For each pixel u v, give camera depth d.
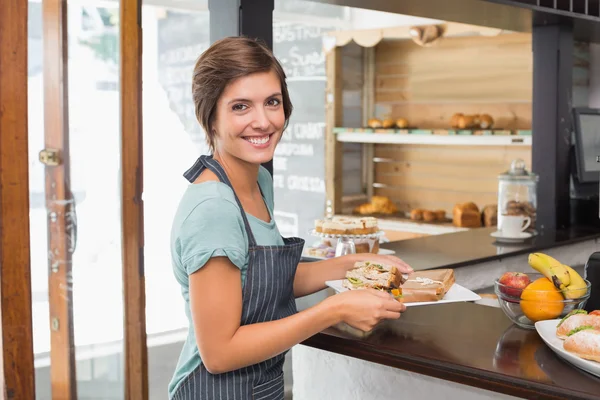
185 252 1.56
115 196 1.73
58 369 1.68
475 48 5.29
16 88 1.56
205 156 1.73
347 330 1.91
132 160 1.73
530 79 5.02
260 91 1.62
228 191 1.62
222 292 1.55
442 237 3.63
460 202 5.45
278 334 1.58
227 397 1.67
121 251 1.74
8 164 1.56
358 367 2.07
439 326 1.94
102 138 1.70
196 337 1.58
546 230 3.81
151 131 5.81
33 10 1.59
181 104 5.86
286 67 5.87
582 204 3.98
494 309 2.13
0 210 1.56
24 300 1.60
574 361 1.58
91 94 1.68
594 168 3.88
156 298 4.90
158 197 5.69
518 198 3.47
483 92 5.27
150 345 4.11
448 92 5.47
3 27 1.54
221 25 2.35
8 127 1.56
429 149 5.60
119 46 1.70
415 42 5.31
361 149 5.93
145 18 5.98
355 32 5.25
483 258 3.02
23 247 1.59
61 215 1.66
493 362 1.64
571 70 3.81
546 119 3.79
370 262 2.03
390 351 1.74
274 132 1.68
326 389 2.16
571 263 3.60
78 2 1.65
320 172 5.69
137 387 1.77
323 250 2.82
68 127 1.66
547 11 3.29
